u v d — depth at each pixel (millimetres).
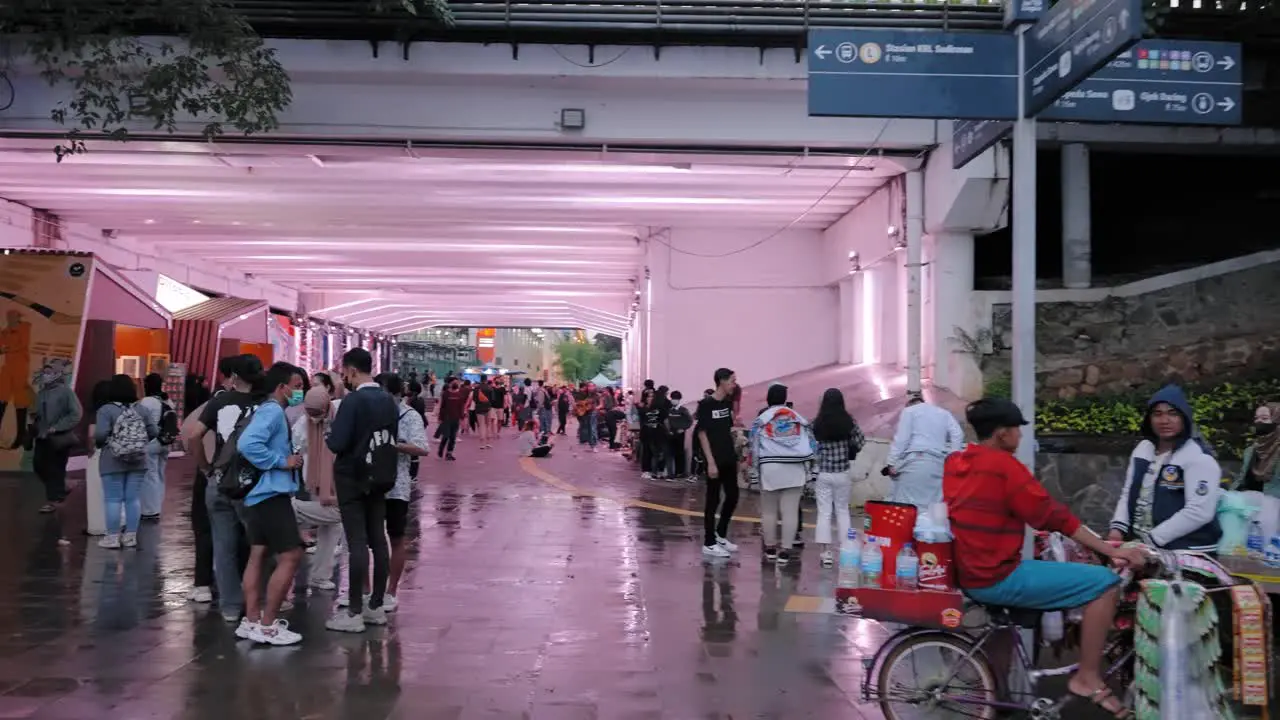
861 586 5316
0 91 14375
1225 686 5324
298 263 29703
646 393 20031
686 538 11797
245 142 14789
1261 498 6504
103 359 19047
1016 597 5051
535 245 25078
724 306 21922
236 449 6625
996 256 19516
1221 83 7066
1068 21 6070
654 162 15555
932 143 14750
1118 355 14836
